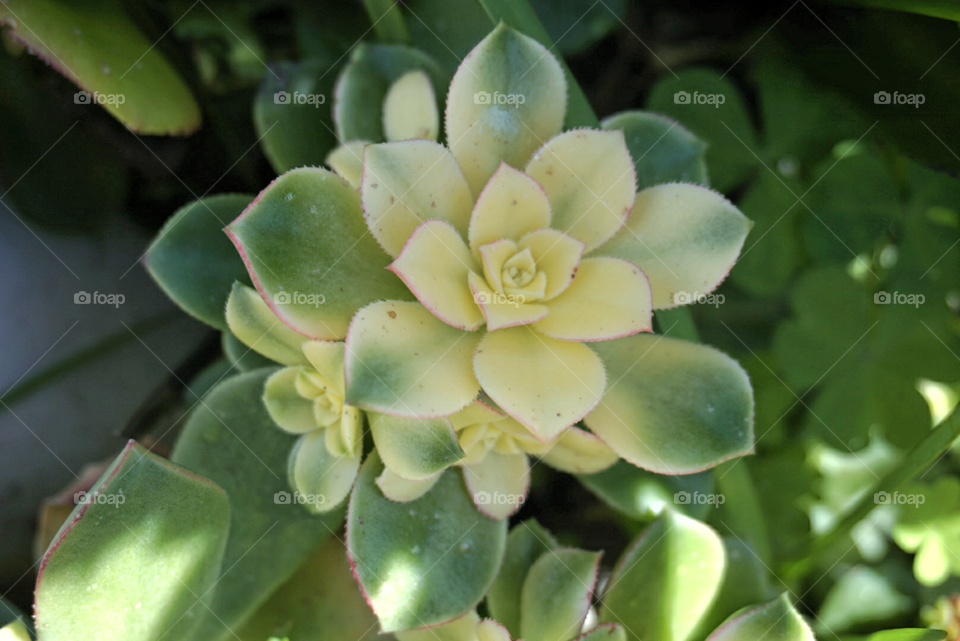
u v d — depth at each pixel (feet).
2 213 1.48
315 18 1.47
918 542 1.50
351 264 1.25
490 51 1.27
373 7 1.36
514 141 1.28
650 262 1.28
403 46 1.35
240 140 1.51
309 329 1.23
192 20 1.46
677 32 1.58
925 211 1.55
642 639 1.32
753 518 1.39
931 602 1.51
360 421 1.26
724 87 1.54
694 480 1.34
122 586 1.23
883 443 1.54
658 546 1.31
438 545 1.27
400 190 1.24
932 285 1.54
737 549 1.34
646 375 1.29
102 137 1.49
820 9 1.50
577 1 1.51
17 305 1.48
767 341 1.55
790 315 1.55
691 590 1.31
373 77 1.35
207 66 1.48
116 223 1.52
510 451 1.28
